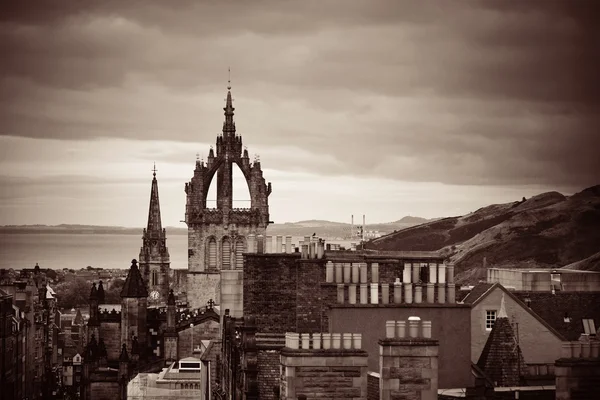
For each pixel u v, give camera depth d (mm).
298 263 123062
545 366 119375
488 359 116500
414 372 100625
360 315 109938
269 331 124250
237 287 161250
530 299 137625
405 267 112000
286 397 101312
